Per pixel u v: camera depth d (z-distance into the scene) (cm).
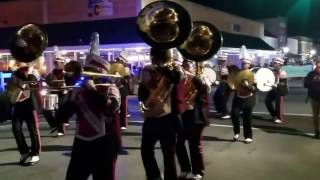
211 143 867
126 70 895
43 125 1140
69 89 437
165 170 480
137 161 719
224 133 984
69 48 2083
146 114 480
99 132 415
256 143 866
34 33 595
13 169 676
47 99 618
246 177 618
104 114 419
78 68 421
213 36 584
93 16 2200
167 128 476
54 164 705
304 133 981
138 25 485
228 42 2842
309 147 828
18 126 699
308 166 681
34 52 598
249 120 863
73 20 2262
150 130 480
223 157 744
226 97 1233
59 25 2247
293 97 1916
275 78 1097
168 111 477
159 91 474
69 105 425
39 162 718
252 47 3147
